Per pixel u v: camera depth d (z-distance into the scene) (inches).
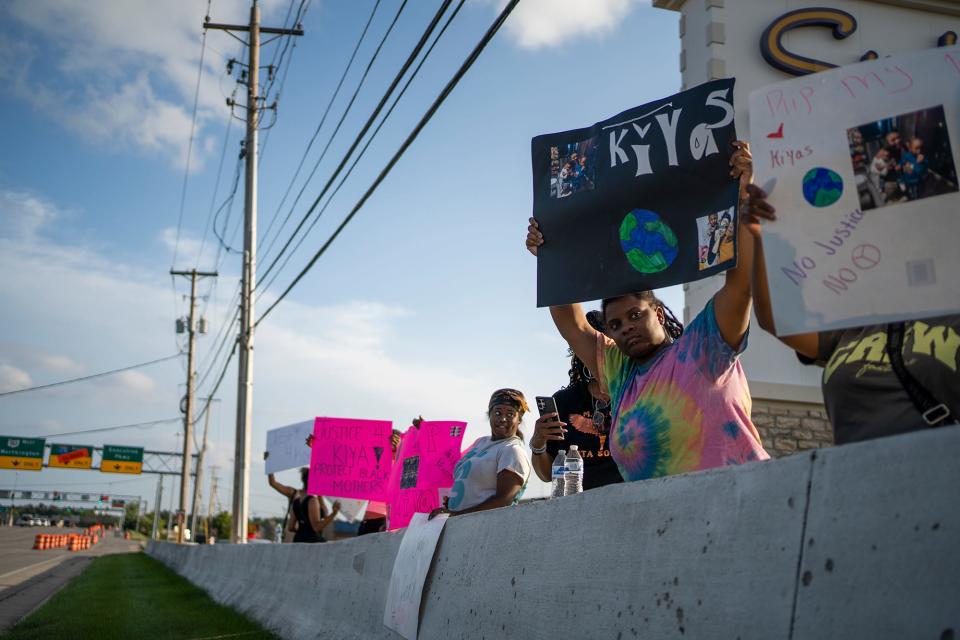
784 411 395.5
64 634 281.6
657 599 97.1
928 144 83.7
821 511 76.7
